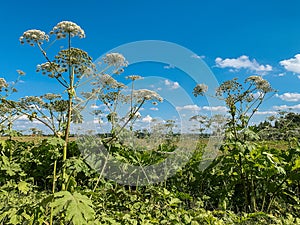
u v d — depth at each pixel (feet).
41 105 17.43
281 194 19.90
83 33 13.10
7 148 24.49
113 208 16.28
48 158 22.89
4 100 12.22
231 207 20.02
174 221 13.92
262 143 25.13
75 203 9.46
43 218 11.73
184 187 22.70
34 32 12.51
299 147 20.42
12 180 20.76
